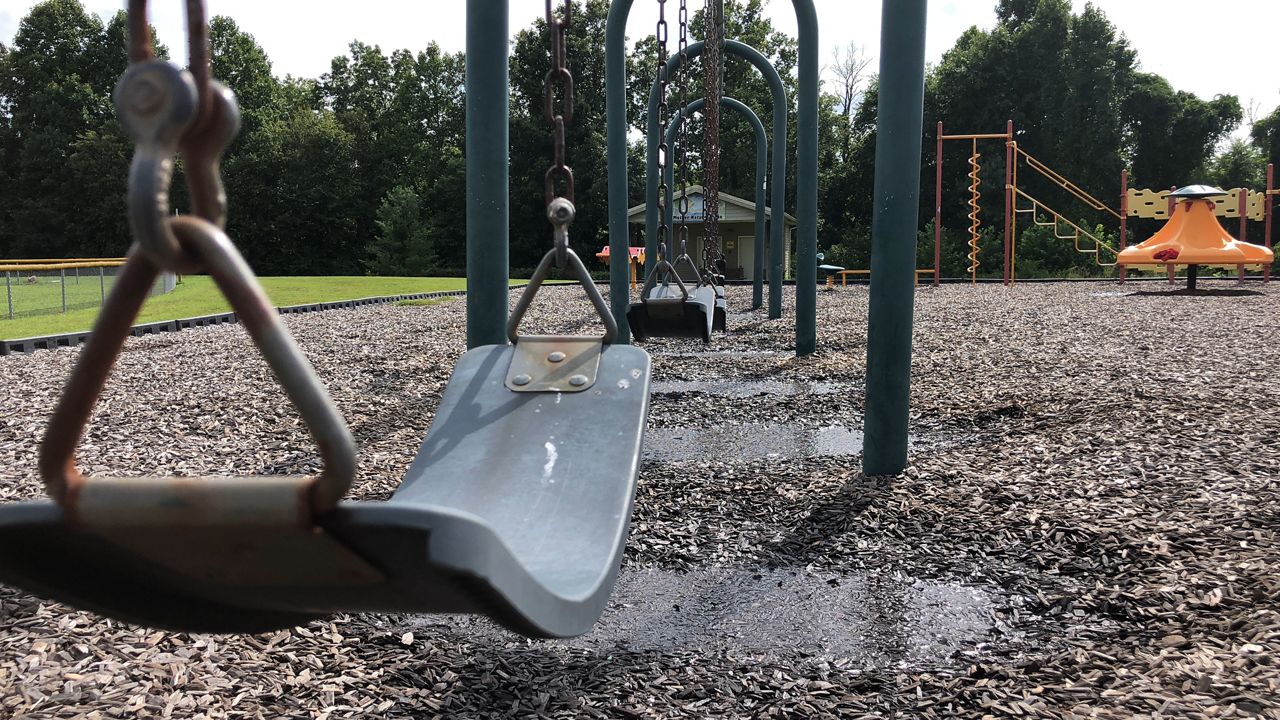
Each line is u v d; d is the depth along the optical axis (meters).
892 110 4.23
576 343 2.54
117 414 6.23
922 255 36.06
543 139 44.50
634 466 2.15
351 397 6.82
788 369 8.34
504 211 4.39
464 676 2.50
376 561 1.02
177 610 1.16
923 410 6.25
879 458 4.43
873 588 3.15
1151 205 24.31
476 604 1.12
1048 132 43.81
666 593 3.15
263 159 49.62
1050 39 43.97
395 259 46.06
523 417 2.32
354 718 2.27
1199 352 8.59
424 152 53.59
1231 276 29.78
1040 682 2.41
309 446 5.32
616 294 8.51
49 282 27.92
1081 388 6.62
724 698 2.39
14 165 51.91
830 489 4.21
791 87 49.62
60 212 49.75
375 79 59.31
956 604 3.00
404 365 8.48
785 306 16.11
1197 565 3.09
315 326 13.10
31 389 7.48
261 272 50.06
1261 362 7.75
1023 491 4.02
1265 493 3.75
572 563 1.76
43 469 0.94
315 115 52.91
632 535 3.71
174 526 0.95
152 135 0.83
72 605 1.11
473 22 4.27
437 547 0.96
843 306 16.61
